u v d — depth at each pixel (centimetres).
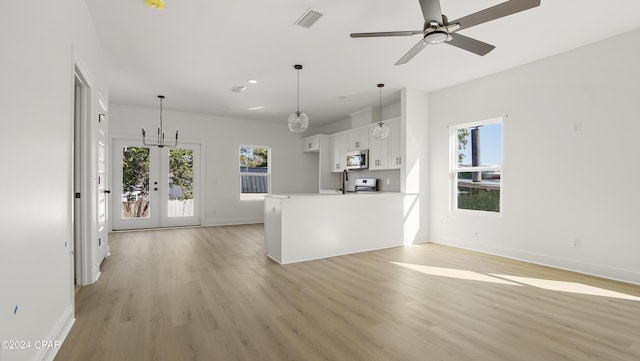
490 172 457
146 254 441
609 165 333
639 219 313
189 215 702
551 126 380
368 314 247
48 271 184
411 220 515
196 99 581
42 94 177
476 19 221
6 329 135
